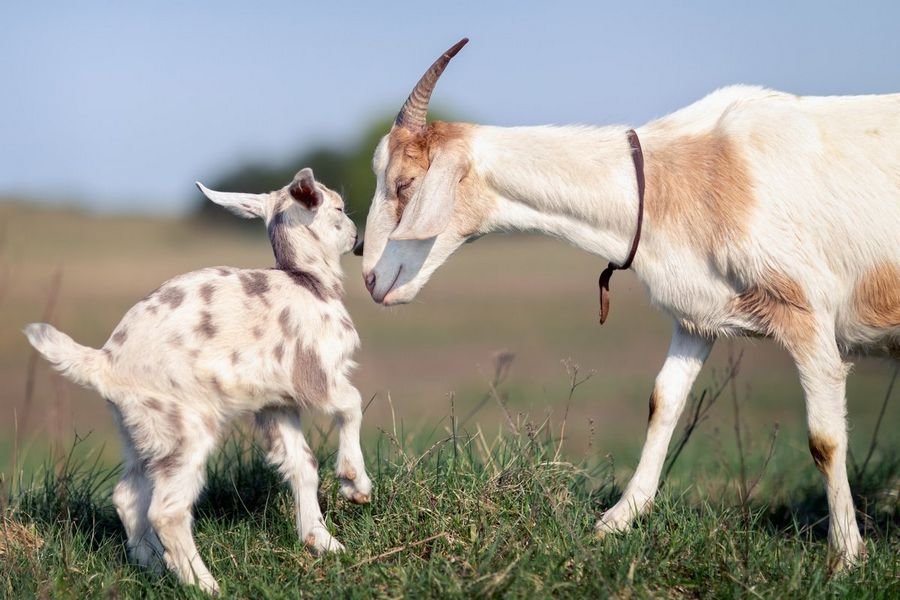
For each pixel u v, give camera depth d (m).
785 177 5.67
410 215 5.66
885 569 5.18
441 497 5.62
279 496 6.05
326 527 5.60
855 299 5.78
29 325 5.04
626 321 22.75
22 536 5.67
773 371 17.20
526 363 18.08
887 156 5.73
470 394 15.03
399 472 5.97
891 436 10.05
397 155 5.95
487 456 6.25
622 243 5.96
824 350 5.61
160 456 5.02
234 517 5.97
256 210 5.84
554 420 12.77
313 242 5.62
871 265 5.69
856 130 5.79
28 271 27.62
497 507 5.53
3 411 14.07
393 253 6.01
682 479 7.70
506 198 6.01
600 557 4.98
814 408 5.64
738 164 5.74
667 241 5.84
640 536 5.35
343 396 5.37
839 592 4.90
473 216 6.00
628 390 15.47
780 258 5.57
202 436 5.07
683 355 6.07
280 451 5.48
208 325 5.10
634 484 5.93
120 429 5.28
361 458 5.46
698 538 5.32
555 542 5.19
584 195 5.91
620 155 5.93
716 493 7.17
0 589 5.08
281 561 5.37
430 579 4.79
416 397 14.77
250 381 5.14
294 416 5.50
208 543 5.55
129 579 5.16
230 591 5.00
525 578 4.75
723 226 5.67
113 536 5.79
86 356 5.07
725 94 6.20
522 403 14.32
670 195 5.82
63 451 7.50
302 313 5.31
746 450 8.72
